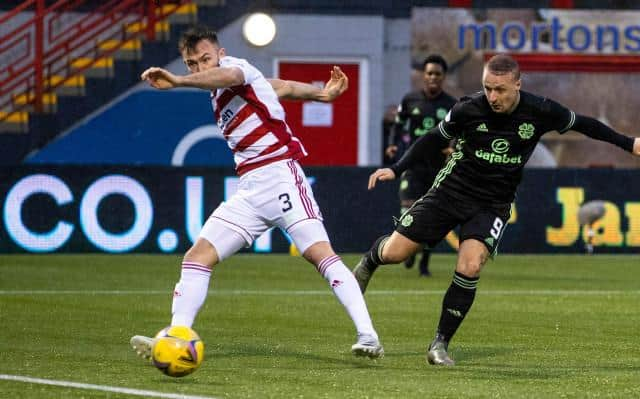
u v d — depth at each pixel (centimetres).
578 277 3678
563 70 5609
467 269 1925
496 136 1931
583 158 5572
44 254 4312
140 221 4366
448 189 1989
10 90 5072
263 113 1858
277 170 1864
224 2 5388
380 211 4409
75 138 5212
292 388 1670
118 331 2341
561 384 1730
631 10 5603
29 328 2370
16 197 4316
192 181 4381
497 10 5591
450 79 5591
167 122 5303
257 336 2291
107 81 5256
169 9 5441
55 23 5509
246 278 3544
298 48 5462
